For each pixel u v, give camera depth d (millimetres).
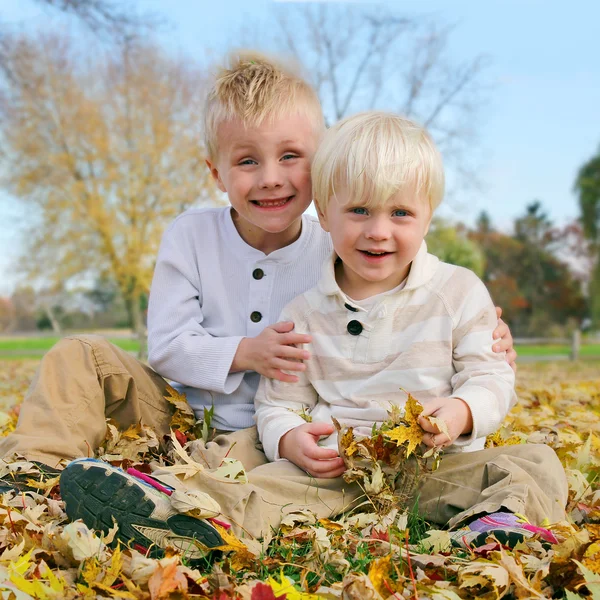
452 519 1917
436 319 2264
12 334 32812
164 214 20219
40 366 2340
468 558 1651
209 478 1914
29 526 1762
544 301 36812
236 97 2496
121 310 35500
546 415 3938
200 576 1534
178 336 2561
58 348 2377
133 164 20219
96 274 22188
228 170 2535
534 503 1874
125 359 2518
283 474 2121
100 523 1705
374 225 2176
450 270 2348
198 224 2766
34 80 19312
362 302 2307
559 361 16469
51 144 20984
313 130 2564
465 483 2041
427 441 1979
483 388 2111
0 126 20469
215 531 1697
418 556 1630
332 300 2357
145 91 19828
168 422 2625
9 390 7191
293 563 1670
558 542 1682
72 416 2279
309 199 2547
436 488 2072
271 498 2012
